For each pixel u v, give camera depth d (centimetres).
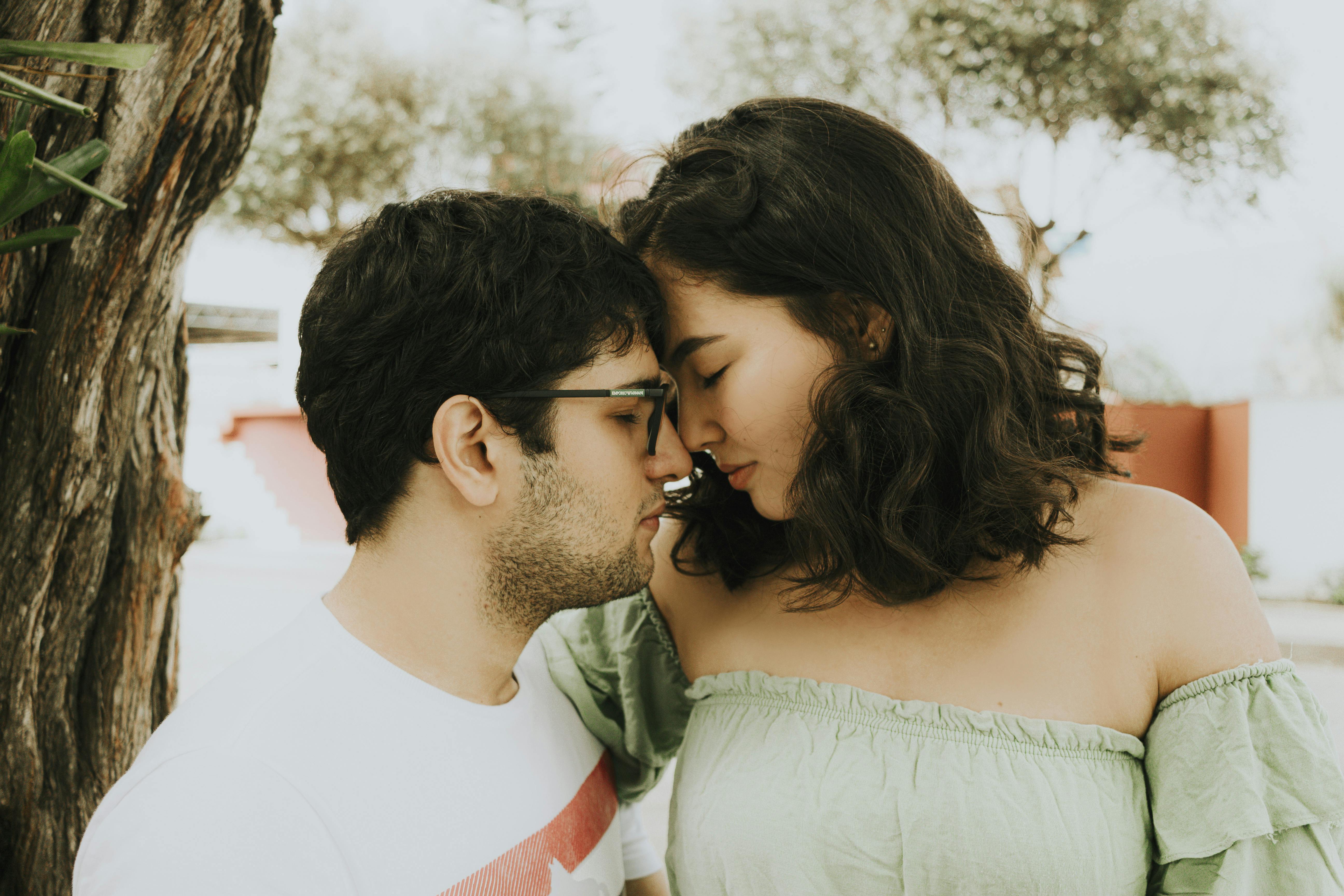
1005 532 108
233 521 1482
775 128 110
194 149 124
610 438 102
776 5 1076
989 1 1004
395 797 91
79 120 116
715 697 118
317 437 103
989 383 106
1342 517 901
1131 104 1030
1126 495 112
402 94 1305
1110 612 105
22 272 119
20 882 128
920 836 98
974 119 1041
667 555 132
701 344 106
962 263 113
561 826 105
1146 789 103
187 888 78
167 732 92
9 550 123
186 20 118
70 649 128
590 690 130
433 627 100
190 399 143
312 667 95
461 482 95
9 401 122
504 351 95
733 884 106
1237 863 94
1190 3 1016
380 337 97
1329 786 93
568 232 101
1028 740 100
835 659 112
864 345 111
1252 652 99
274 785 85
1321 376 1215
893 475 107
